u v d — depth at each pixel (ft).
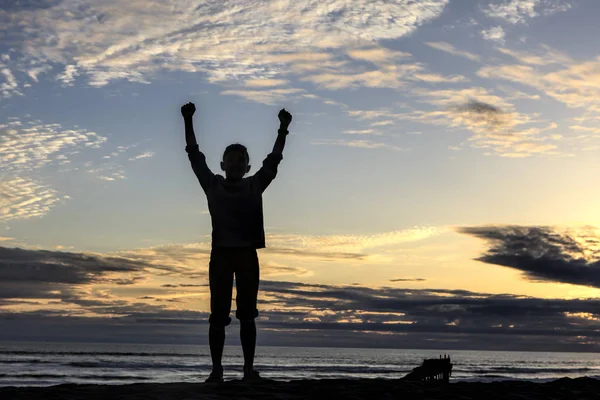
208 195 24.32
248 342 24.11
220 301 24.02
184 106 24.99
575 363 634.84
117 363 361.51
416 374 61.41
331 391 18.02
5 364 326.85
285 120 25.20
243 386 18.52
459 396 18.11
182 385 18.98
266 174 24.61
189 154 24.70
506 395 18.70
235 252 23.97
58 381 231.91
